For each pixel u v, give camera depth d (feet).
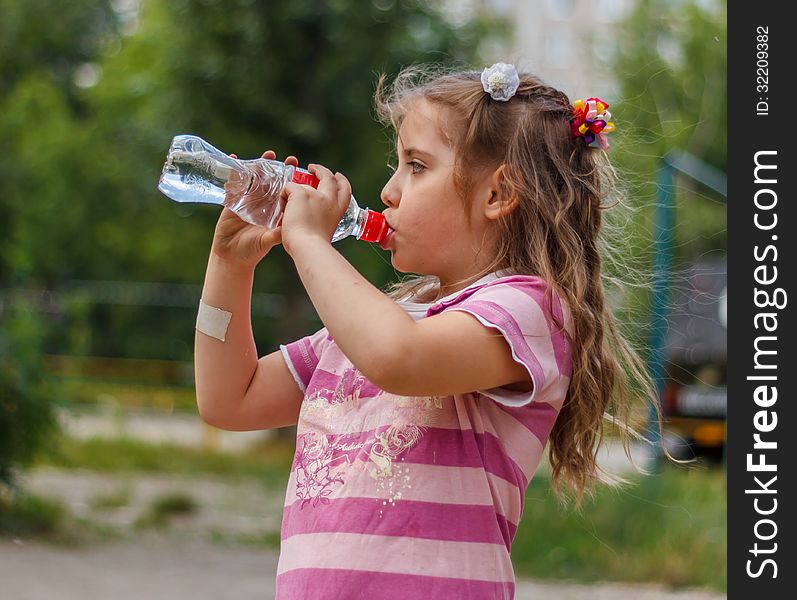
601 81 77.36
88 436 44.21
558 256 7.30
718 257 44.47
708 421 42.22
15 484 26.50
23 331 26.71
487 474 6.83
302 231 6.97
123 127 50.62
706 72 77.10
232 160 8.04
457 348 6.50
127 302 72.59
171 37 46.60
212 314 8.04
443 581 6.60
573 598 22.27
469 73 7.77
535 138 7.41
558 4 141.08
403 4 44.42
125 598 20.30
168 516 30.60
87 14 84.58
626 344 7.91
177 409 64.54
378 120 9.52
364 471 6.85
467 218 7.25
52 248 69.41
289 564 6.94
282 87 44.88
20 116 66.33
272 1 43.68
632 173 12.30
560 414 7.49
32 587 20.33
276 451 47.24
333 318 6.51
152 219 69.31
